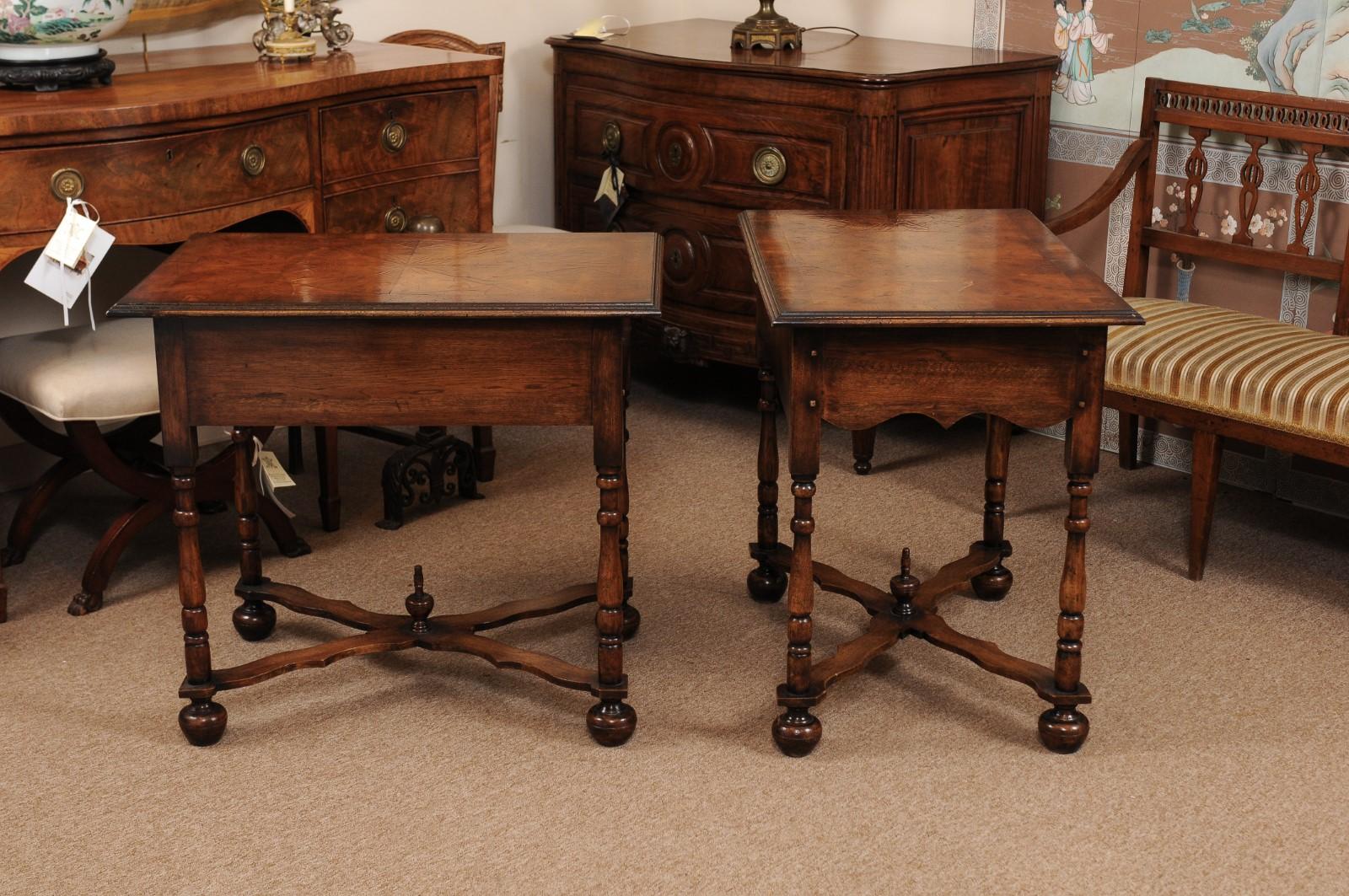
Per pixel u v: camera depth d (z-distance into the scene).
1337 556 3.84
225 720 2.94
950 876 2.54
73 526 3.99
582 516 4.09
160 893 2.50
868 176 4.16
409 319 2.71
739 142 4.42
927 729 3.00
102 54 3.57
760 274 2.90
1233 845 2.63
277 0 3.96
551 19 5.19
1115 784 2.81
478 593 3.60
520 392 2.75
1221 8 4.09
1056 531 3.99
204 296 2.71
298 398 2.75
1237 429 3.53
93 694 3.13
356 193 3.81
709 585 3.66
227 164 3.46
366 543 3.90
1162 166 4.34
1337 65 3.88
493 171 4.15
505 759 2.90
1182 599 3.58
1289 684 3.18
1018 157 4.46
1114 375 3.73
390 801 2.76
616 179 4.77
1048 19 4.50
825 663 3.00
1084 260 4.62
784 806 2.74
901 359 2.69
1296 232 3.98
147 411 3.41
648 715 3.06
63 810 2.73
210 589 3.63
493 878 2.53
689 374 5.31
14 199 3.15
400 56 4.07
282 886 2.51
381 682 3.19
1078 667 2.89
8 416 3.68
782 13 5.25
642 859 2.59
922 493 4.24
